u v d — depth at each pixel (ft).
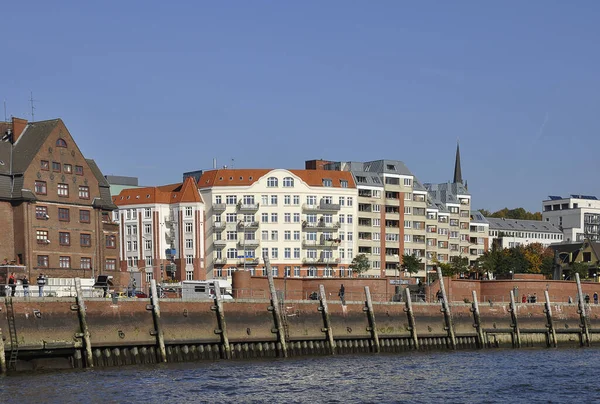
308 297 410.11
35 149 419.74
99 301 284.41
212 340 315.37
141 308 295.69
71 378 256.93
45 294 338.54
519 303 444.55
